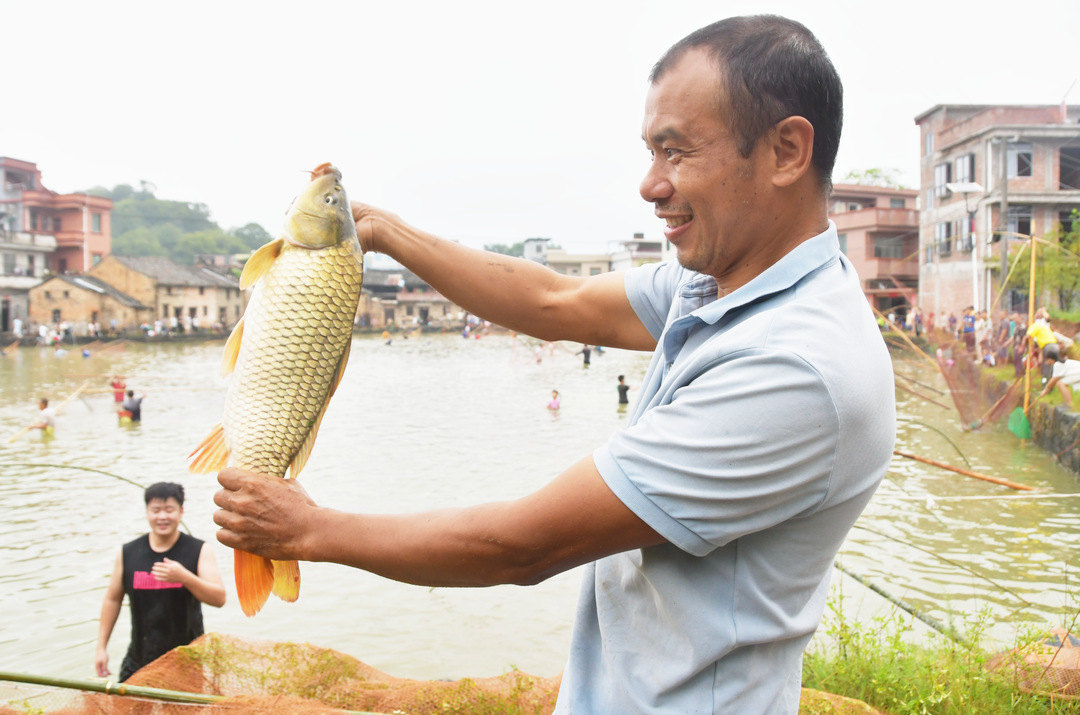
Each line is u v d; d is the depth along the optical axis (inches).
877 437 55.8
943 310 1599.4
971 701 155.4
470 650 265.3
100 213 2849.4
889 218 1902.1
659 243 3002.0
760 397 52.2
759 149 57.3
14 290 2539.4
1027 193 1376.7
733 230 59.5
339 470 568.1
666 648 59.9
